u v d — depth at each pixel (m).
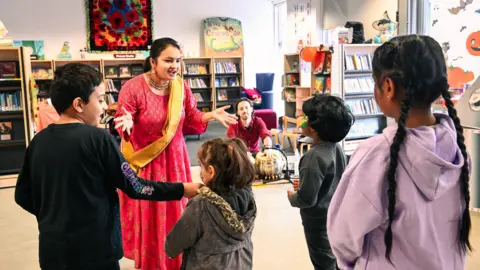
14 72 5.77
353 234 1.07
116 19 11.04
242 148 1.79
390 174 1.00
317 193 2.01
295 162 5.38
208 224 1.70
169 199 1.78
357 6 8.13
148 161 2.56
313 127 2.09
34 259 3.39
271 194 4.79
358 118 6.46
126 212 2.75
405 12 6.32
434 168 0.98
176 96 2.61
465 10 5.27
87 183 1.54
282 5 12.10
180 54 2.53
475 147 3.38
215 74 11.59
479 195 3.38
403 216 1.02
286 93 9.06
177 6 11.54
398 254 1.05
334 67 6.09
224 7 11.95
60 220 1.52
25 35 10.36
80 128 1.55
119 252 1.67
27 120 5.64
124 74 10.75
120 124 2.23
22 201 1.62
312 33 9.38
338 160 2.13
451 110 1.06
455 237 1.10
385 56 1.02
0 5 10.08
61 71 1.58
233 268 1.73
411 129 1.01
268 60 12.55
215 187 1.74
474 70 5.20
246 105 4.85
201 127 2.81
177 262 2.66
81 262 1.54
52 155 1.52
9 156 5.75
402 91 1.01
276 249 3.42
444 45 5.61
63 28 10.68
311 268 3.09
